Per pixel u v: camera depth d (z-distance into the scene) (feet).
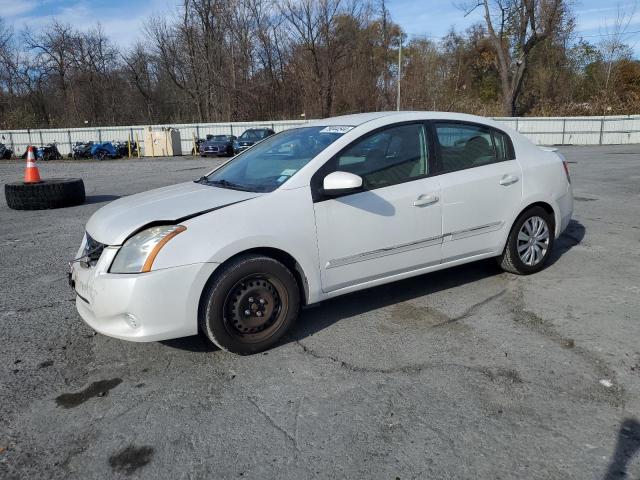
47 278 17.75
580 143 107.65
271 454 8.48
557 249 19.84
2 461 8.45
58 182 32.35
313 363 11.45
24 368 11.47
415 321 13.50
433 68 153.89
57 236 24.18
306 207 12.09
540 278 16.47
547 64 143.13
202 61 145.38
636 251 19.22
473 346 12.01
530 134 108.99
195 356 11.89
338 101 147.84
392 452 8.43
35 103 170.19
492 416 9.30
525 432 8.82
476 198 14.79
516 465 8.04
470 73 165.89
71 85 163.84
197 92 148.56
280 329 12.08
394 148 13.66
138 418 9.57
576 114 128.98
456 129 14.89
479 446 8.50
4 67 164.66
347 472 8.00
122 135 117.50
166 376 11.05
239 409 9.78
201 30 143.43
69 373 11.25
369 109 148.66
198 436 9.00
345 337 12.68
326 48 139.03
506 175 15.43
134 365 11.53
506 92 131.44
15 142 123.24
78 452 8.67
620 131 105.70
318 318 13.84
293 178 12.24
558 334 12.46
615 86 131.75
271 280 11.82
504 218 15.55
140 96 169.58
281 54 147.74
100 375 11.14
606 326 12.77
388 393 10.16
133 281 10.55
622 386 10.11
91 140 119.34
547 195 16.38
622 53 132.05
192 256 10.81
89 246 11.94
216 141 96.48
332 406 9.78
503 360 11.30
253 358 11.75
